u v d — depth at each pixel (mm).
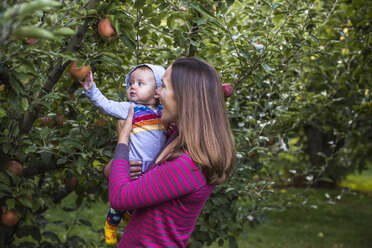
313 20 2227
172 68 1387
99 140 2078
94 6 1570
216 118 1350
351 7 3268
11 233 2309
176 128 1598
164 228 1315
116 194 1303
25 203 1758
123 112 1606
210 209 2471
